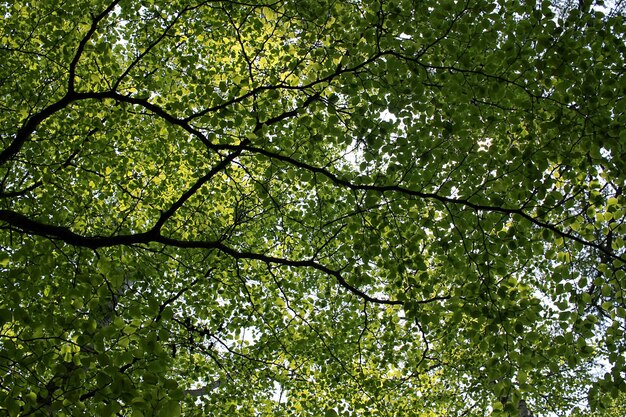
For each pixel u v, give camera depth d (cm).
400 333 996
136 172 964
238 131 834
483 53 672
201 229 932
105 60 721
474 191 662
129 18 892
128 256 662
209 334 795
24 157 784
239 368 920
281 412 984
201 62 959
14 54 854
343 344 937
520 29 612
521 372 602
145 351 418
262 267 990
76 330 436
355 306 916
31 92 795
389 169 631
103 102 826
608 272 616
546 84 620
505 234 641
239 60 872
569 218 620
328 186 880
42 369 413
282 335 929
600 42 605
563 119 622
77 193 868
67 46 790
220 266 900
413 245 641
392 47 651
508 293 628
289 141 700
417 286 647
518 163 626
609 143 588
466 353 1094
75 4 810
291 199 997
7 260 505
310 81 681
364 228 675
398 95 627
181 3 872
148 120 910
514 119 648
